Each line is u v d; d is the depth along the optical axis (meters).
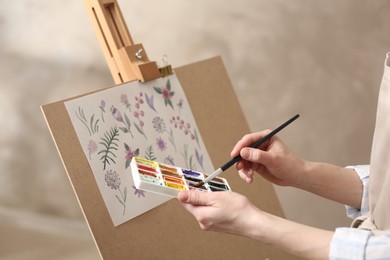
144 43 3.46
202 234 1.56
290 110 3.11
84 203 1.33
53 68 3.82
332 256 1.04
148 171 1.23
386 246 1.01
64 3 3.64
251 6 3.07
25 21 3.80
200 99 1.71
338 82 2.94
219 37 3.22
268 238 1.11
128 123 1.48
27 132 4.04
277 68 3.09
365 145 2.93
